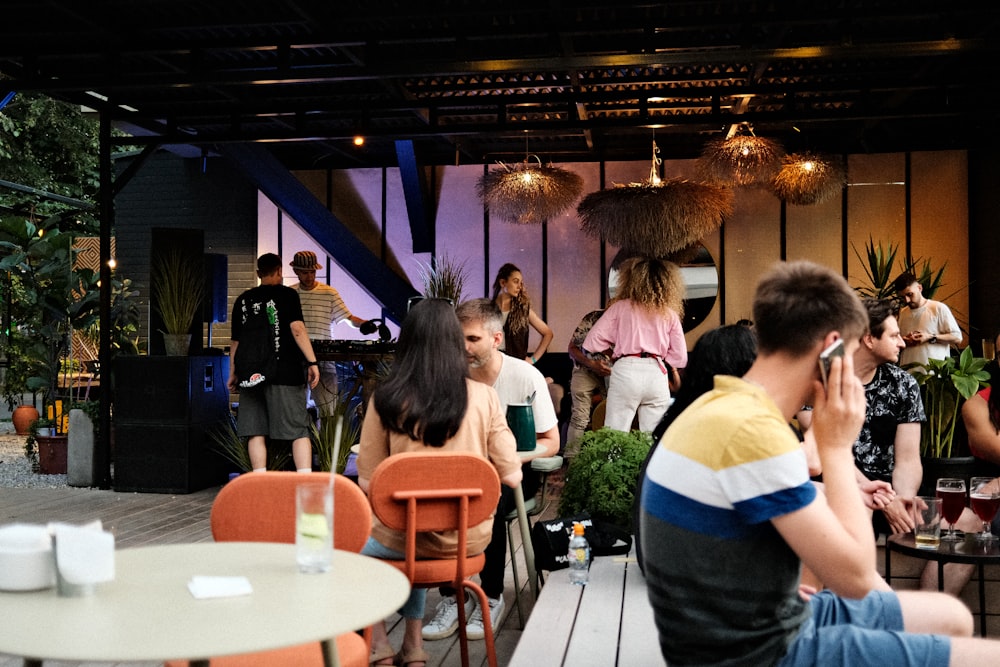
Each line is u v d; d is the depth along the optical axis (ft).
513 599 15.43
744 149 28.84
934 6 19.24
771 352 6.64
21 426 40.04
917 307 27.12
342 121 32.53
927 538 10.50
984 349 26.43
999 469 15.97
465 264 36.22
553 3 19.34
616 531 12.10
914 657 6.28
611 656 8.11
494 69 20.93
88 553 6.28
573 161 36.09
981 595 12.30
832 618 7.38
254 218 37.70
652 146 32.96
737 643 6.11
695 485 6.05
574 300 35.60
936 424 16.42
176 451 25.25
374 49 21.31
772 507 5.87
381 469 10.05
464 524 10.32
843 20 19.66
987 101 29.04
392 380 11.12
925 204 34.14
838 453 6.47
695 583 6.09
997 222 31.50
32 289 34.86
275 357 22.97
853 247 34.47
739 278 35.01
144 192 38.50
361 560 7.38
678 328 21.65
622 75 27.66
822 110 26.37
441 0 20.24
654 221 28.45
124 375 25.57
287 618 5.86
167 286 25.67
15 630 5.57
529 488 14.58
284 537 8.67
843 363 6.43
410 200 34.88
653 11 21.40
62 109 62.49
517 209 31.96
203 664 5.76
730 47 24.20
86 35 21.38
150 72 23.04
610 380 21.77
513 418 13.08
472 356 13.92
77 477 26.37
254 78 21.71
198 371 25.64
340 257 33.99
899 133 33.58
